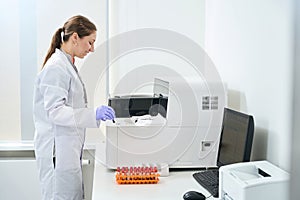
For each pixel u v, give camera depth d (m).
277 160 1.65
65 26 2.21
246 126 1.69
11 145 2.79
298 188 0.54
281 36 1.61
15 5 2.77
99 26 2.78
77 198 2.21
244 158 1.67
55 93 2.07
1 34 2.79
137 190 1.84
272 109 1.71
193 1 2.84
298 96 0.54
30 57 2.81
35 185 2.80
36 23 2.79
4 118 2.83
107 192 1.81
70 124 2.07
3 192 2.80
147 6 2.81
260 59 1.85
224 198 1.53
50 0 2.78
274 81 1.68
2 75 2.81
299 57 0.53
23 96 2.82
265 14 1.78
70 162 2.15
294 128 0.54
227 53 2.37
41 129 2.17
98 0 2.76
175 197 1.74
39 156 2.19
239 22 2.15
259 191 1.34
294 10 0.54
